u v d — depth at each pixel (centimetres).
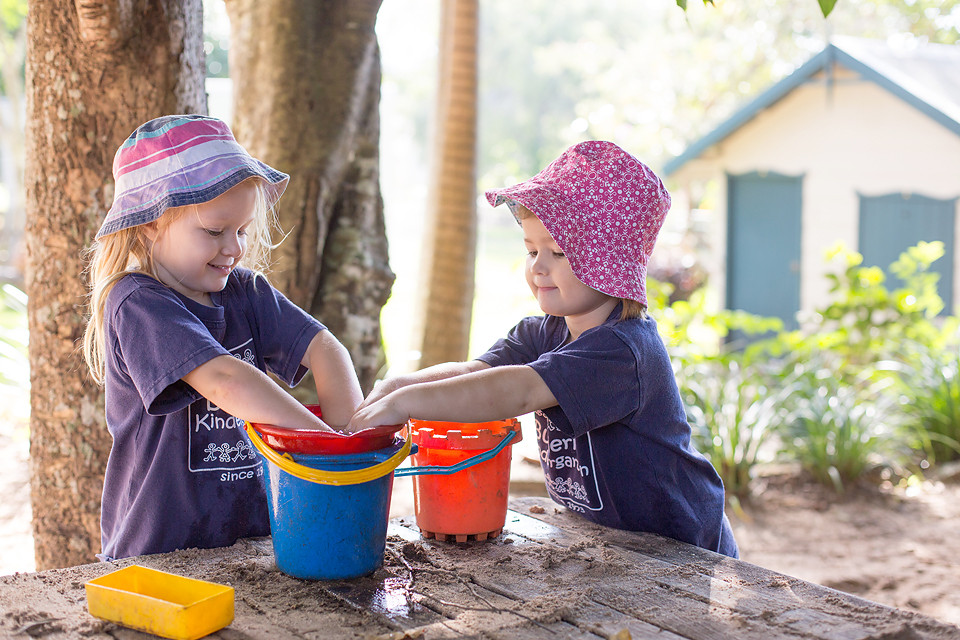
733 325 726
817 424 596
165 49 243
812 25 2228
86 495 254
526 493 507
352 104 318
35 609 139
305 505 151
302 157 310
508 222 3844
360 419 167
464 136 599
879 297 732
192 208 172
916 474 615
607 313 196
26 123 249
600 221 187
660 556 170
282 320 201
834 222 1019
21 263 1570
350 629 133
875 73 919
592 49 2992
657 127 2088
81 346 249
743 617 137
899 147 953
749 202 1111
